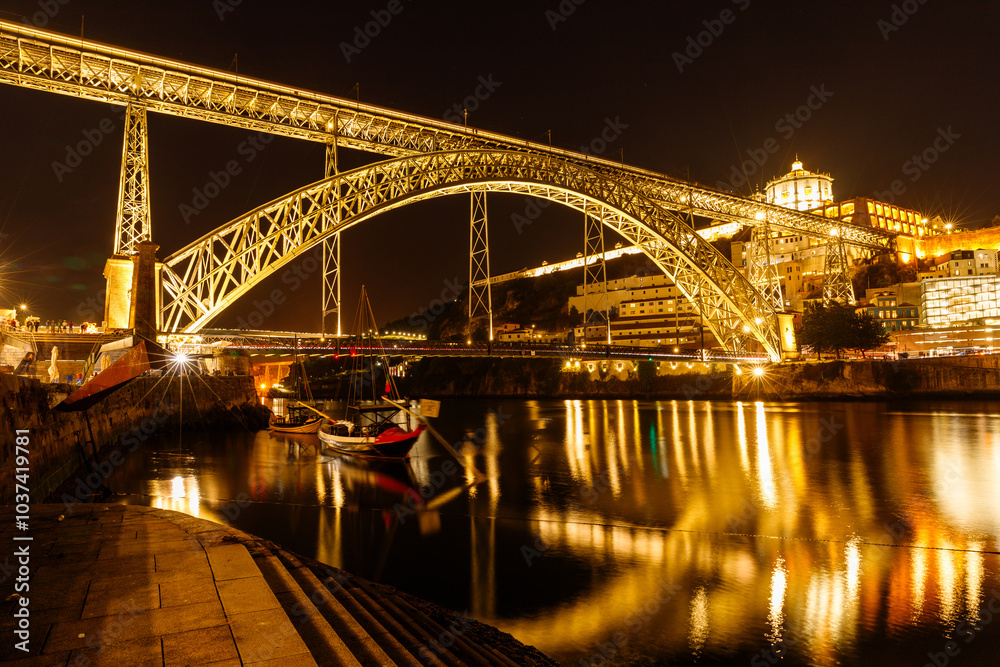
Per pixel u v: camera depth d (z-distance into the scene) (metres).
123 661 4.91
